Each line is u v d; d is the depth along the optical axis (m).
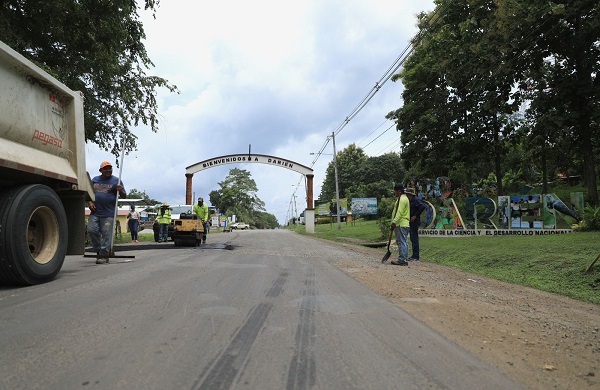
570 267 9.29
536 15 16.66
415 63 26.34
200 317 4.57
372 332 4.29
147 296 5.55
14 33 12.59
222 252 13.22
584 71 18.23
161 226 20.38
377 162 77.12
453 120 24.55
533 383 3.22
